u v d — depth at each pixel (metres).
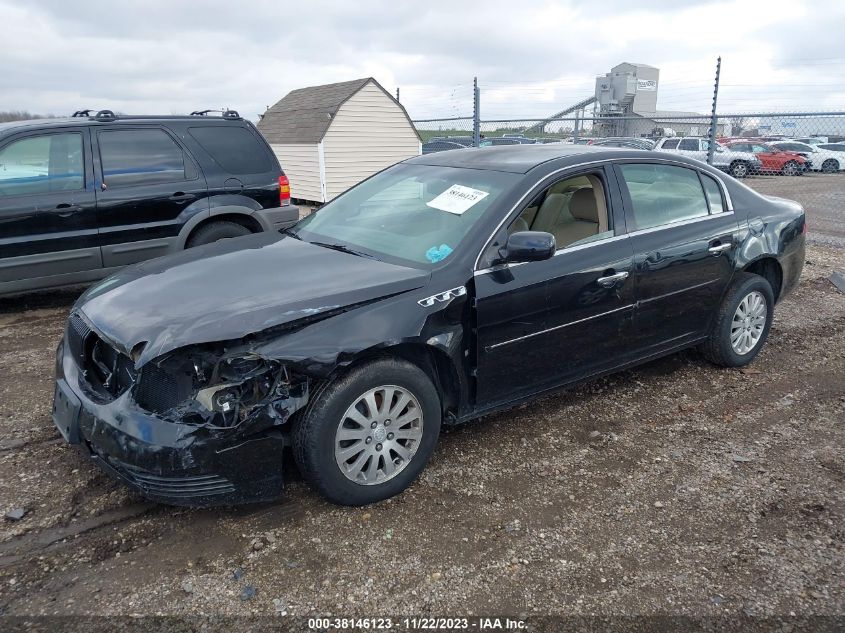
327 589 2.62
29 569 2.71
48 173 5.86
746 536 2.98
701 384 4.67
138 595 2.58
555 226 4.05
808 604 2.57
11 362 4.98
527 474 3.48
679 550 2.88
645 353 4.27
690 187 4.46
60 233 5.91
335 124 16.73
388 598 2.58
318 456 2.94
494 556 2.83
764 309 4.89
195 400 2.74
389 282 3.17
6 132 5.67
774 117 11.34
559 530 3.02
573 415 4.18
